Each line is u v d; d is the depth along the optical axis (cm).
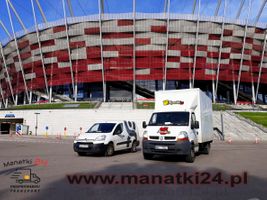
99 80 6769
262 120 4578
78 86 7462
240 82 7381
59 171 988
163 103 1443
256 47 7150
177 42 6719
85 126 4862
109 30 6688
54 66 7025
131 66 6694
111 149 1487
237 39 6988
